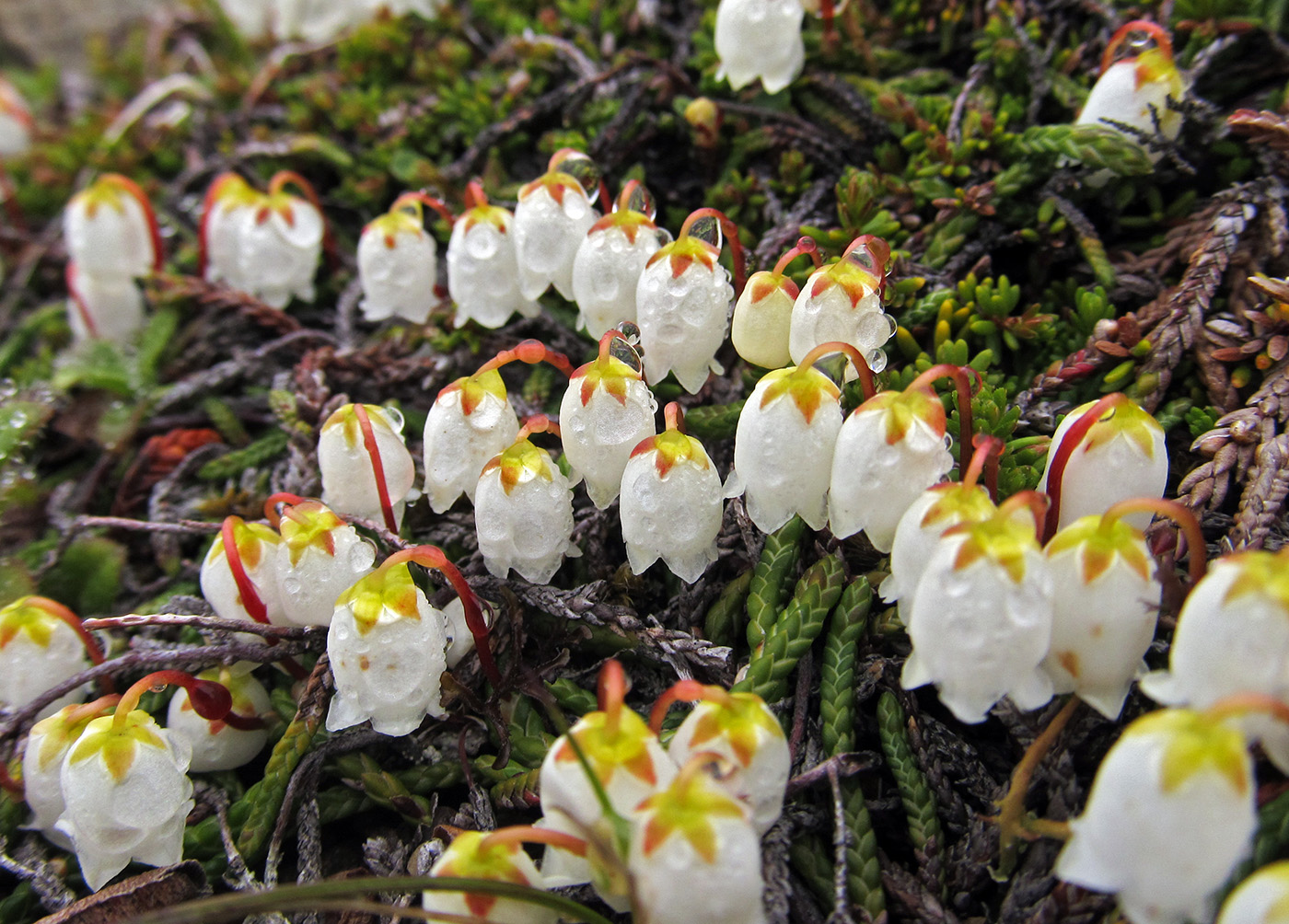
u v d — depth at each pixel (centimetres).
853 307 7
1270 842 6
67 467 9
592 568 7
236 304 9
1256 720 5
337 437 7
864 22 9
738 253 7
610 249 7
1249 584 5
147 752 6
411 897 6
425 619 6
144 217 9
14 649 7
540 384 8
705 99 9
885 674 7
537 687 7
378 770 7
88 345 9
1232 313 7
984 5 9
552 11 10
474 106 10
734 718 5
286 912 6
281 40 13
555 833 5
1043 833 6
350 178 10
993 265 8
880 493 6
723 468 8
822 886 6
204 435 9
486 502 6
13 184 12
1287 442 7
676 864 5
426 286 8
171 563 8
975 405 7
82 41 15
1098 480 6
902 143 8
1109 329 7
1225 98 9
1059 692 6
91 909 6
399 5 11
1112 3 9
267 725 7
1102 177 8
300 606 7
